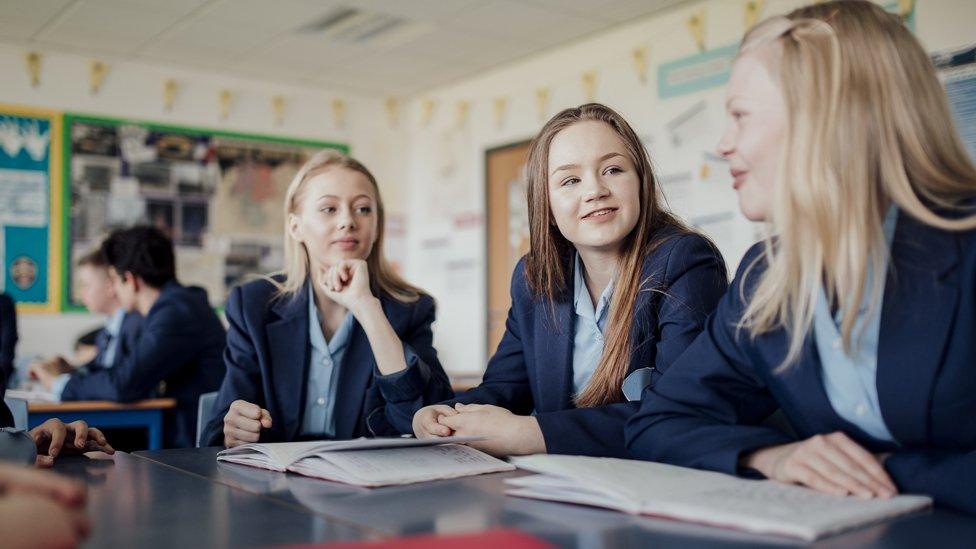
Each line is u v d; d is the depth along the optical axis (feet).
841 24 2.91
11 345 10.82
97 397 8.30
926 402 2.74
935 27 10.11
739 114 3.12
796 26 3.00
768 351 3.14
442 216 17.78
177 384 8.79
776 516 2.24
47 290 14.70
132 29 13.73
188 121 16.17
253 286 5.44
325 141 17.74
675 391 3.40
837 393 2.97
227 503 2.68
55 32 13.80
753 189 3.15
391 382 4.77
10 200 14.42
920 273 2.78
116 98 15.43
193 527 2.34
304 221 5.35
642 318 4.30
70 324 14.88
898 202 2.82
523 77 15.85
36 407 7.89
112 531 2.29
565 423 3.66
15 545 1.83
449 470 3.17
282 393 5.12
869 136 2.83
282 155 17.24
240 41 14.42
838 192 2.82
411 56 15.39
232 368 5.17
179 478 3.19
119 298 9.39
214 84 16.46
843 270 2.84
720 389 3.36
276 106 17.13
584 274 4.70
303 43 14.61
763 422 3.69
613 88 14.12
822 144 2.84
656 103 13.41
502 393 4.78
